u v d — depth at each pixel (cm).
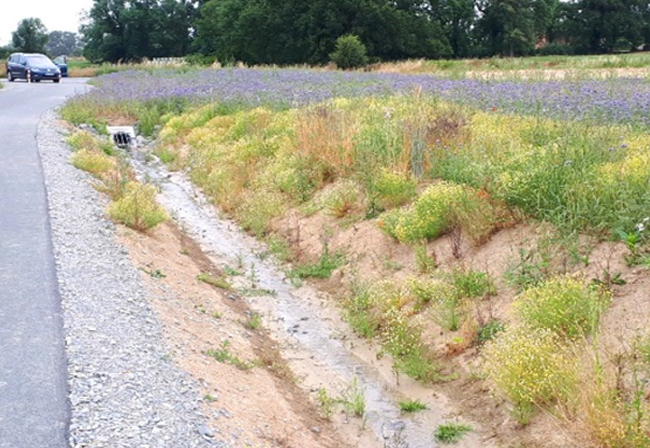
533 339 590
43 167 1308
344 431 613
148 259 891
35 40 8650
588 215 741
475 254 824
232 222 1285
